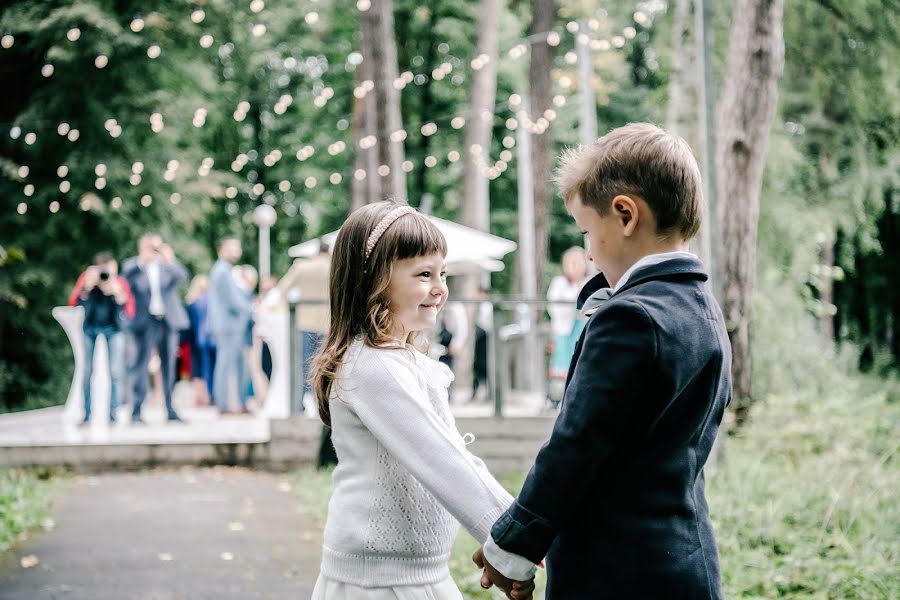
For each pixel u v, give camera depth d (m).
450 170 27.22
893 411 9.80
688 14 12.55
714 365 2.01
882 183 14.28
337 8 24.77
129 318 11.12
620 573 1.92
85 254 18.23
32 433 10.52
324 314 10.30
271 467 9.84
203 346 13.54
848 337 19.62
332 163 27.50
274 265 29.58
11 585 5.24
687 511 1.96
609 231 2.12
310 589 5.19
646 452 1.95
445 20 24.58
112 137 18.14
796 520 5.79
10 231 17.83
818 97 13.45
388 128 16.23
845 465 7.31
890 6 12.27
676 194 2.07
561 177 2.22
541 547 1.94
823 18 12.58
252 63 23.34
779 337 10.48
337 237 2.49
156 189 18.50
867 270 20.22
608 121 27.30
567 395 1.97
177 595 5.05
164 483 9.04
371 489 2.32
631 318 1.92
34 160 18.36
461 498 2.20
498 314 10.21
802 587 4.67
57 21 17.41
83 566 5.68
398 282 2.41
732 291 9.84
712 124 8.11
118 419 11.82
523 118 16.72
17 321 18.42
